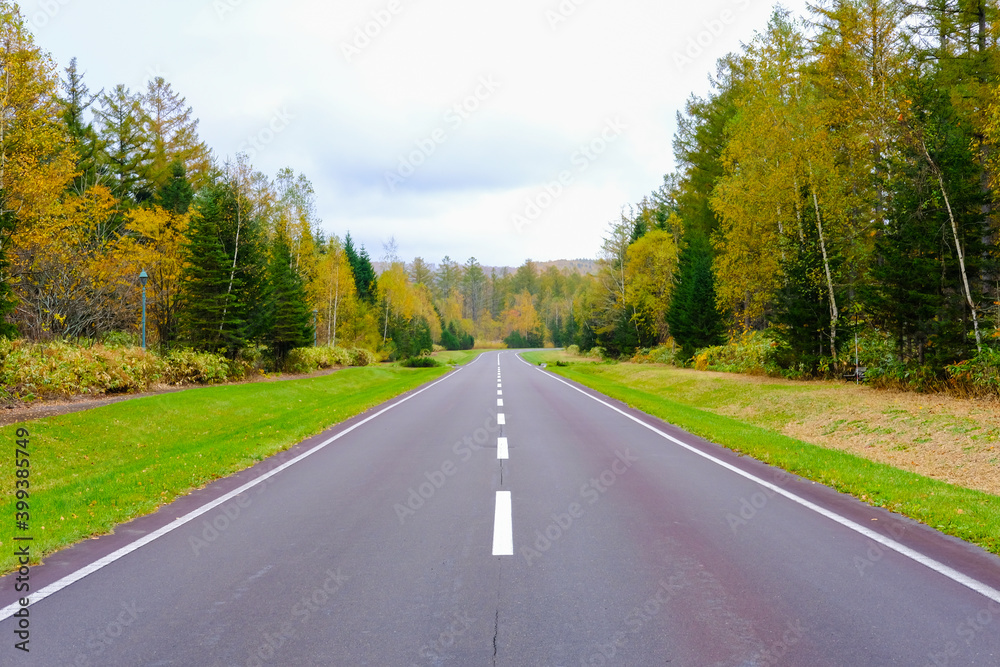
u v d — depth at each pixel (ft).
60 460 36.94
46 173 68.49
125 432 46.19
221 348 95.35
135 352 71.26
